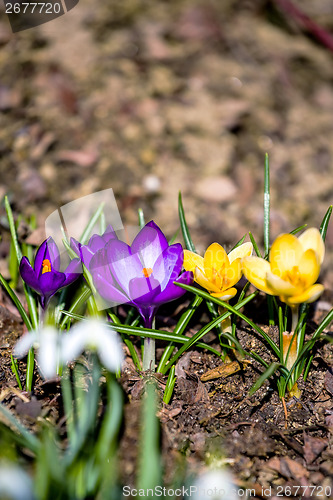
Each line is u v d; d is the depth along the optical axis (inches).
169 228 22.8
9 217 16.6
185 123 27.1
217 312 15.6
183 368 15.7
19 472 12.6
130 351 15.4
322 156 26.6
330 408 15.1
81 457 13.0
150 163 25.2
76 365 15.2
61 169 24.2
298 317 14.9
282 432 14.7
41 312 15.3
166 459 13.9
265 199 16.1
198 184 24.6
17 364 15.7
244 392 15.3
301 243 14.0
